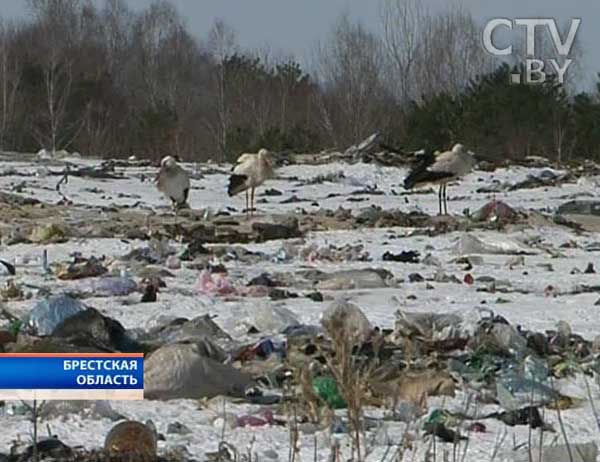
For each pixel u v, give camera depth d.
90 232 73.06
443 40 195.00
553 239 73.38
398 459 20.30
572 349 33.31
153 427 23.70
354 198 107.94
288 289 48.84
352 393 18.23
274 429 24.06
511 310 43.16
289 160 139.38
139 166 134.12
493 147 159.75
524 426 24.92
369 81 190.50
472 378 28.94
